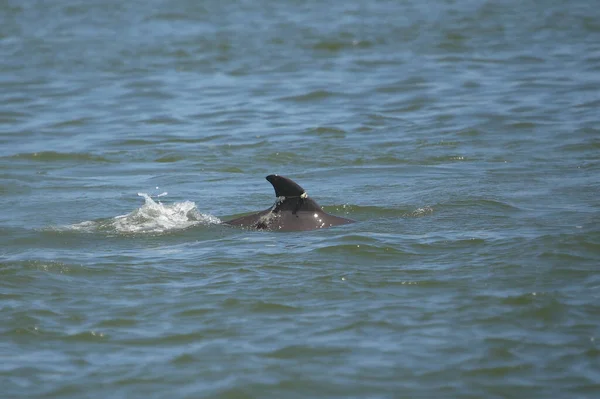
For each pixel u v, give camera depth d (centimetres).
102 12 14988
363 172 5972
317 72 9919
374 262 3978
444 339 3189
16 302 3603
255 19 13975
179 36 12462
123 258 4162
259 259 4062
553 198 5047
